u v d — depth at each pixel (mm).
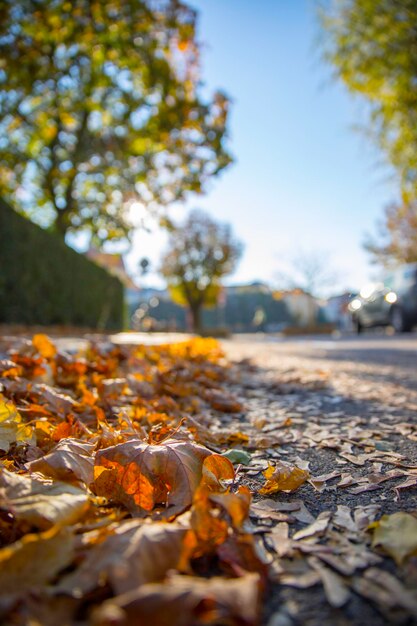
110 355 3535
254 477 1440
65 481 1148
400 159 6805
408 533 955
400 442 1826
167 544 820
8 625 657
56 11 6207
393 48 6211
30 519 896
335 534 1017
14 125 11047
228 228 40438
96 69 9125
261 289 64188
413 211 25766
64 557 774
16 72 6812
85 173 13898
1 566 735
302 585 822
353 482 1374
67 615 684
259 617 727
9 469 1268
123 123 11461
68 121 11727
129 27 6906
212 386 3240
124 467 1197
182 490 1143
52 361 2764
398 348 7961
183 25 7809
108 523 952
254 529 1034
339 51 6555
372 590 800
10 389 2066
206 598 635
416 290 13359
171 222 13672
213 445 1830
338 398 2895
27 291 9453
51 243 10922
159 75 8055
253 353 6875
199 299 41000
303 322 54406
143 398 2576
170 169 11906
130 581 720
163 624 612
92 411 2111
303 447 1791
